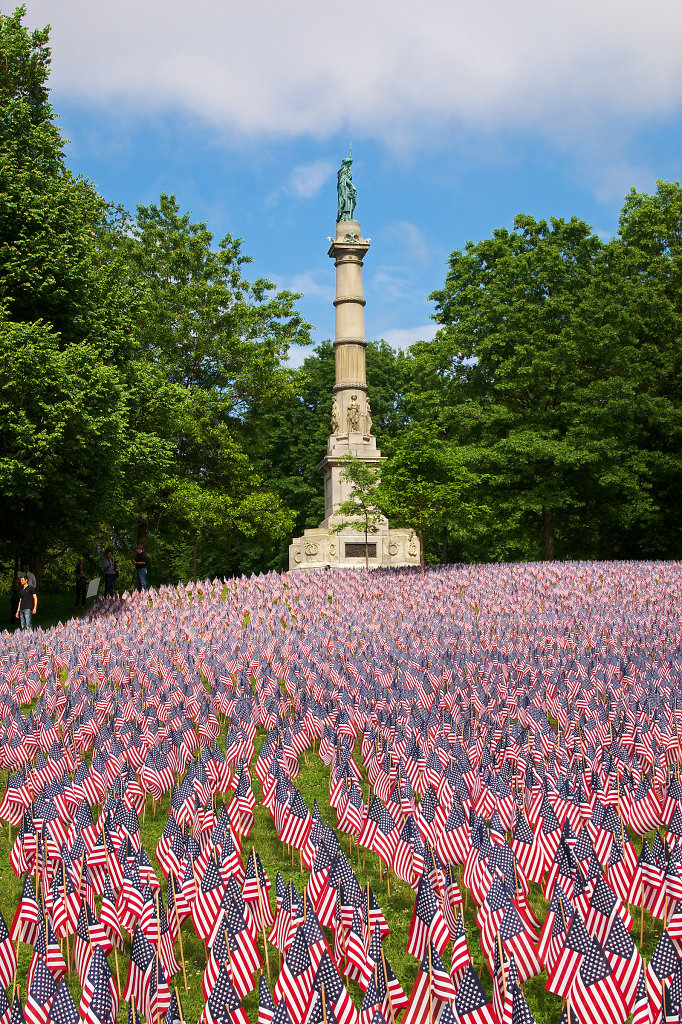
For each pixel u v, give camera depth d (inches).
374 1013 194.9
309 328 1606.8
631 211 1611.7
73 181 1062.4
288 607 869.8
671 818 308.3
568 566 1122.7
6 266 904.3
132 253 1456.7
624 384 1360.7
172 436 1374.3
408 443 1138.0
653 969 212.4
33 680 560.7
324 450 2194.9
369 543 1488.7
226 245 1558.8
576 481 1425.9
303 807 316.8
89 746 449.7
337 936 251.4
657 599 851.4
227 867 281.0
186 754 423.5
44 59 1026.7
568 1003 211.9
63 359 851.4
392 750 387.9
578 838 281.3
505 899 239.0
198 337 1471.5
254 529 1429.6
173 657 611.8
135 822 303.7
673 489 1461.6
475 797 332.2
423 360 1595.7
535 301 1529.3
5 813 370.0
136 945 225.6
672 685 495.8
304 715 457.1
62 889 263.9
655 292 1441.9
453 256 1711.4
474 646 605.3
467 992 198.7
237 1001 198.4
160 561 2095.2
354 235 1638.8
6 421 826.2
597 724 418.6
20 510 947.3
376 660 557.0
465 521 1278.3
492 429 1454.2
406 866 292.8
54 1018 194.7
